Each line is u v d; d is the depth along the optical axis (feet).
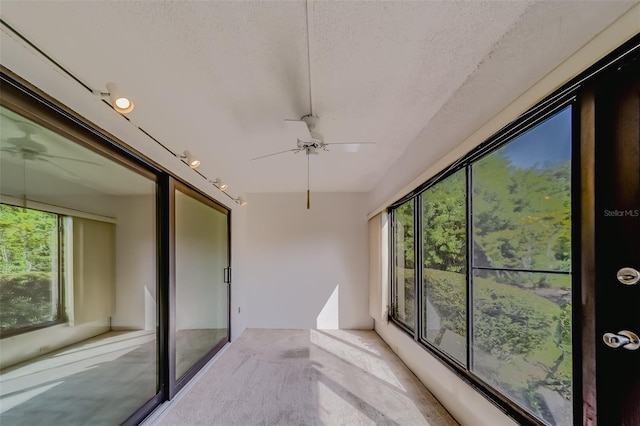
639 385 3.22
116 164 6.86
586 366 3.68
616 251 3.42
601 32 3.26
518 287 5.24
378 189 15.29
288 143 9.43
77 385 6.87
